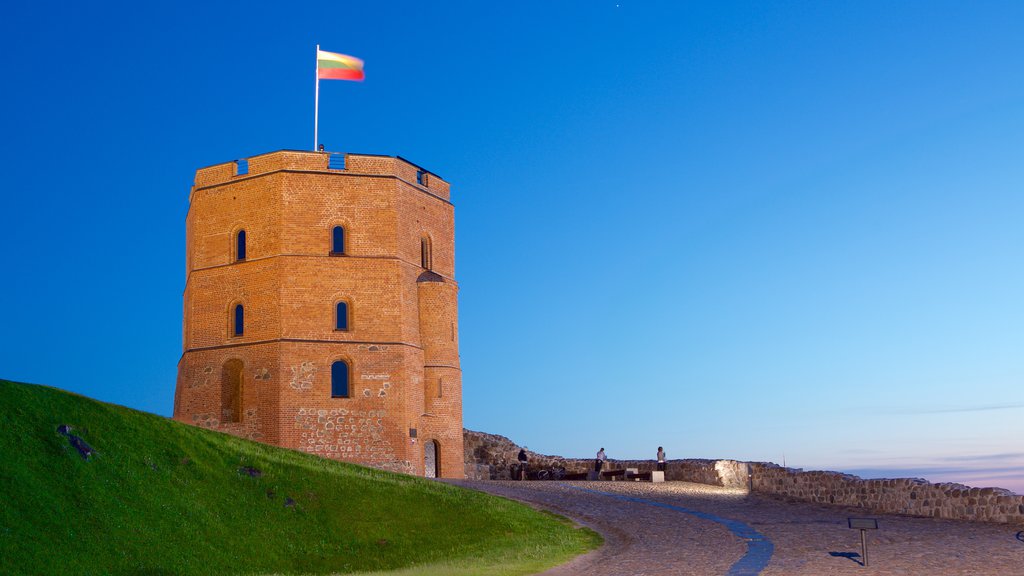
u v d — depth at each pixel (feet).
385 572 95.45
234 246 187.21
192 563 95.45
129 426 112.88
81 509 94.22
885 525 104.88
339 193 185.57
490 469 206.80
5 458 94.27
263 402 177.68
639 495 143.23
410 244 191.72
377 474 136.05
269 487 116.57
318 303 181.27
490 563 96.32
